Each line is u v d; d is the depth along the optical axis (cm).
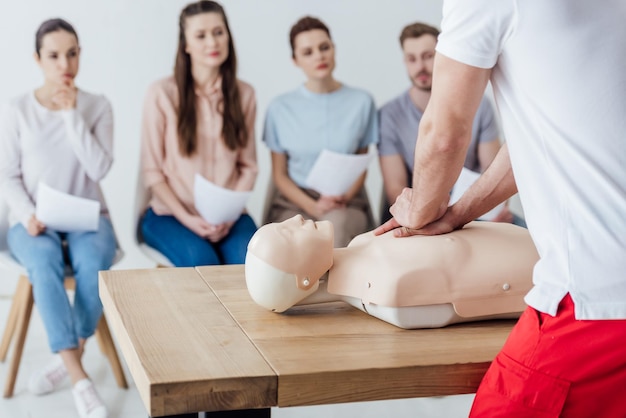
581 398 124
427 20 397
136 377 133
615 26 119
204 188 329
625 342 120
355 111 377
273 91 387
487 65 124
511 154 131
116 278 179
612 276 120
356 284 154
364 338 145
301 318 156
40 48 334
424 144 137
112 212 382
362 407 289
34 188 330
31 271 294
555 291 124
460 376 134
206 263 326
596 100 119
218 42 347
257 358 133
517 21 119
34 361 330
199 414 134
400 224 158
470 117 130
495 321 157
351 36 390
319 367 129
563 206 123
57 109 335
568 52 119
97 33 366
